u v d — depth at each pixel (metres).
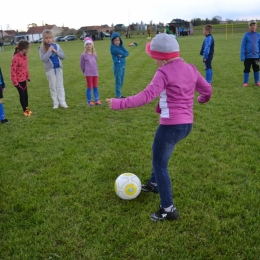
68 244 2.75
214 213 3.10
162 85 2.59
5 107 7.65
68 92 9.19
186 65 2.75
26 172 4.14
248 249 2.60
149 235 2.83
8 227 3.02
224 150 4.54
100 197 3.46
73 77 12.14
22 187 3.74
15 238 2.83
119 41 7.55
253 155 4.32
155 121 6.04
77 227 2.96
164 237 2.80
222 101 7.17
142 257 2.58
